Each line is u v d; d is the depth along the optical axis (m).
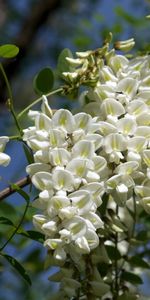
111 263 0.63
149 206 0.53
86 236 0.49
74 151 0.51
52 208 0.49
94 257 0.58
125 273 0.63
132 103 0.55
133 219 0.65
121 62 0.59
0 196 0.55
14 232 0.54
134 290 0.65
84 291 0.57
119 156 0.53
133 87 0.57
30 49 1.46
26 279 0.54
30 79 1.43
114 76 0.58
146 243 0.70
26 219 0.67
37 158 0.51
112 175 0.53
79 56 0.59
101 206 0.59
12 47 0.56
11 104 0.56
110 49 0.62
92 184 0.50
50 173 0.51
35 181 0.50
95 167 0.51
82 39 0.91
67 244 0.50
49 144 0.52
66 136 0.52
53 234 0.49
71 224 0.48
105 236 0.61
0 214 0.67
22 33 1.46
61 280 0.56
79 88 0.61
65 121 0.52
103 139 0.53
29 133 0.53
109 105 0.55
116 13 0.77
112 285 0.63
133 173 0.53
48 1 1.49
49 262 0.56
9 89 0.56
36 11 1.49
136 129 0.54
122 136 0.53
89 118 0.53
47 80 0.62
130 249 0.68
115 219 0.60
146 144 0.54
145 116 0.55
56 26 1.49
